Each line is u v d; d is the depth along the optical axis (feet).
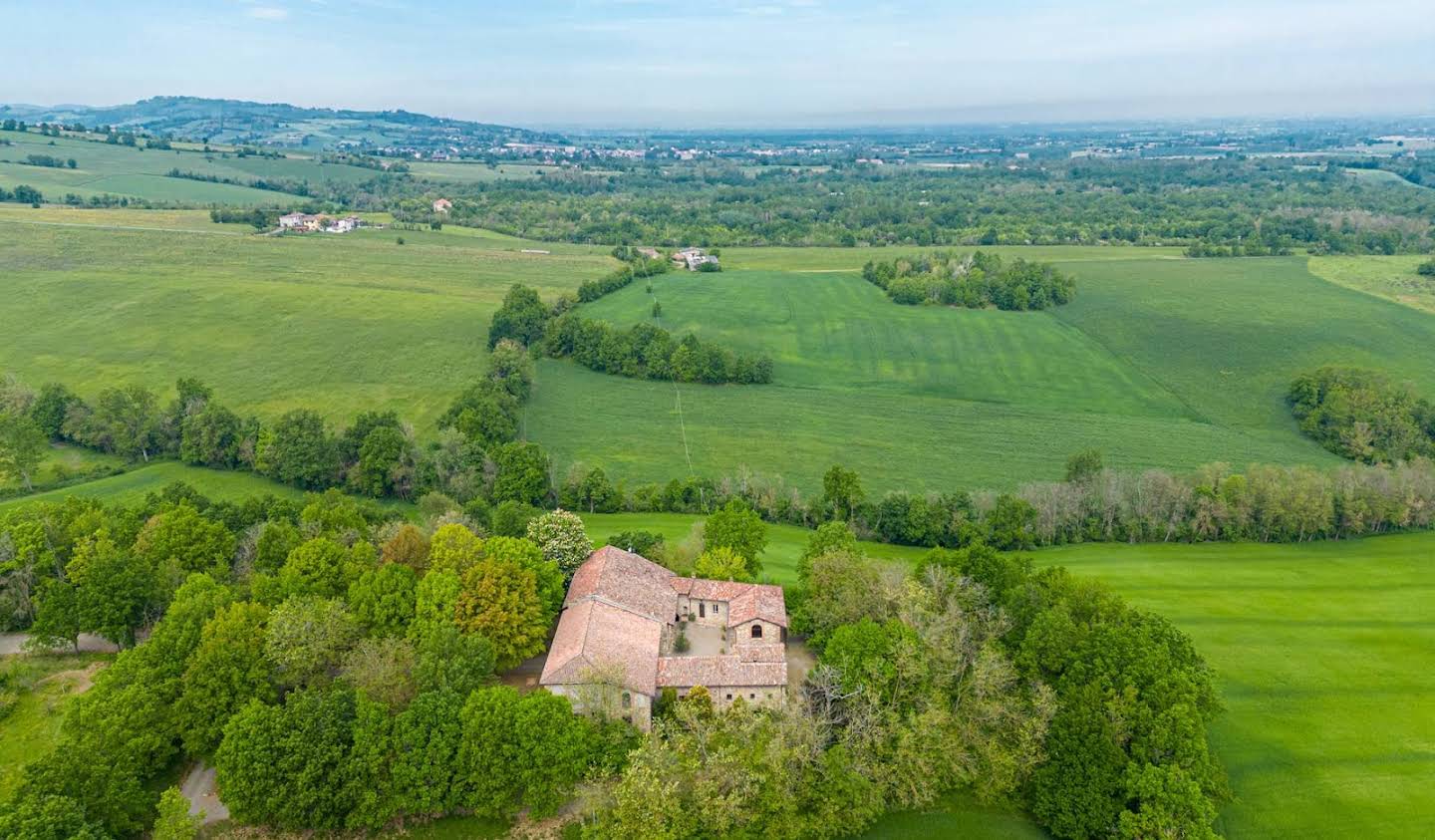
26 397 484.74
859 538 397.60
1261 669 274.77
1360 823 211.82
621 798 193.36
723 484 422.82
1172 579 343.05
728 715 222.69
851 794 204.03
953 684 232.73
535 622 258.78
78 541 283.79
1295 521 384.47
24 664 248.11
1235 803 216.13
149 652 226.38
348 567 268.82
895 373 634.43
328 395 552.82
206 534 291.38
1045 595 260.01
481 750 205.16
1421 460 423.23
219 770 199.21
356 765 201.05
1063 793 206.80
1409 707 255.70
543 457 433.48
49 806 176.96
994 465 489.26
